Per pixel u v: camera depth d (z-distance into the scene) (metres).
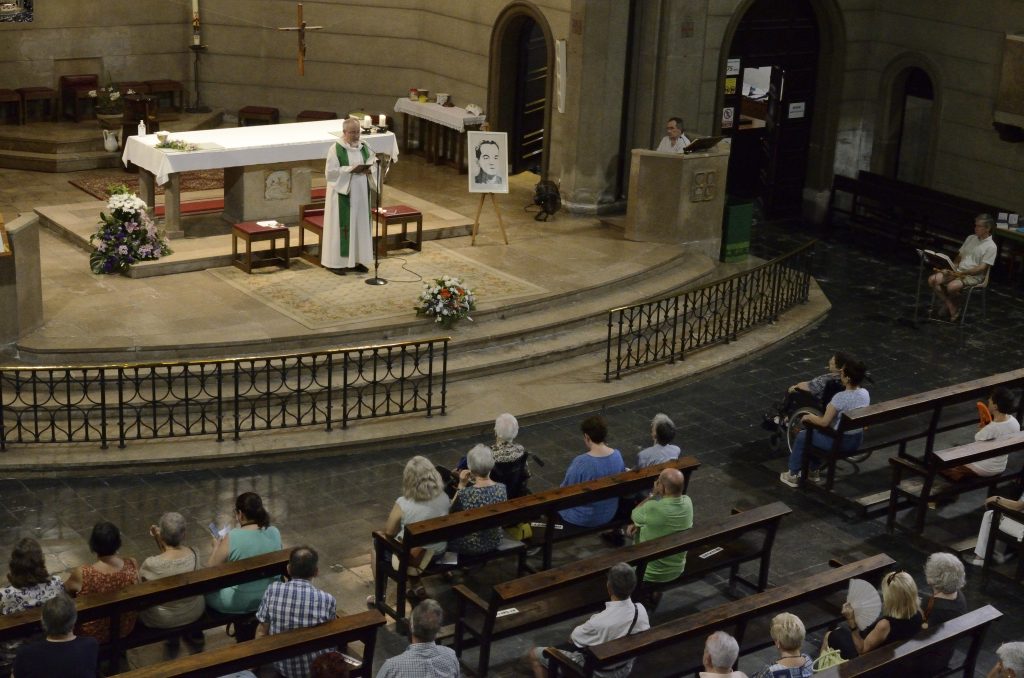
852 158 19.91
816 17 19.06
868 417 10.90
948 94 18.38
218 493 10.74
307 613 7.63
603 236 16.77
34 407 10.88
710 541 9.02
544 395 12.79
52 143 18.38
